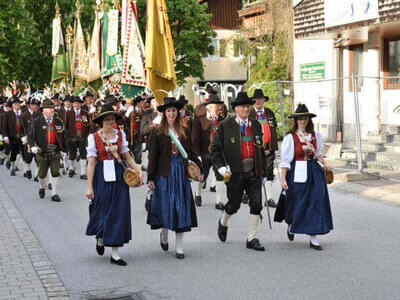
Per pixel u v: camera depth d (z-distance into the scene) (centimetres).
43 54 3150
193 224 722
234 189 761
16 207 1089
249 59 2730
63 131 1185
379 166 1342
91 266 685
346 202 1048
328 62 1861
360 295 559
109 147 686
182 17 3284
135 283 616
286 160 755
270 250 743
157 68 1514
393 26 1514
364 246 748
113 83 1842
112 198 684
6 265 682
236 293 573
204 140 1074
